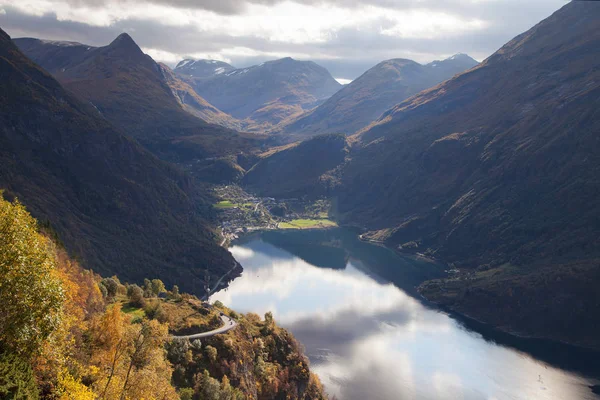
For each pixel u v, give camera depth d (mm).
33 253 66938
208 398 108062
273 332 156000
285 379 143375
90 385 74500
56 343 71062
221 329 136125
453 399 175750
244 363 129875
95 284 128125
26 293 63938
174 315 135625
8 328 62875
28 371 61156
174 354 112750
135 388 78438
